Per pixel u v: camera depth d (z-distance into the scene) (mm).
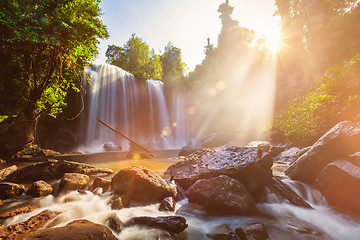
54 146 20438
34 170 5645
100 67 27219
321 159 4648
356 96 7246
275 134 12578
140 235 2674
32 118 11984
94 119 25906
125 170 4258
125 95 29484
